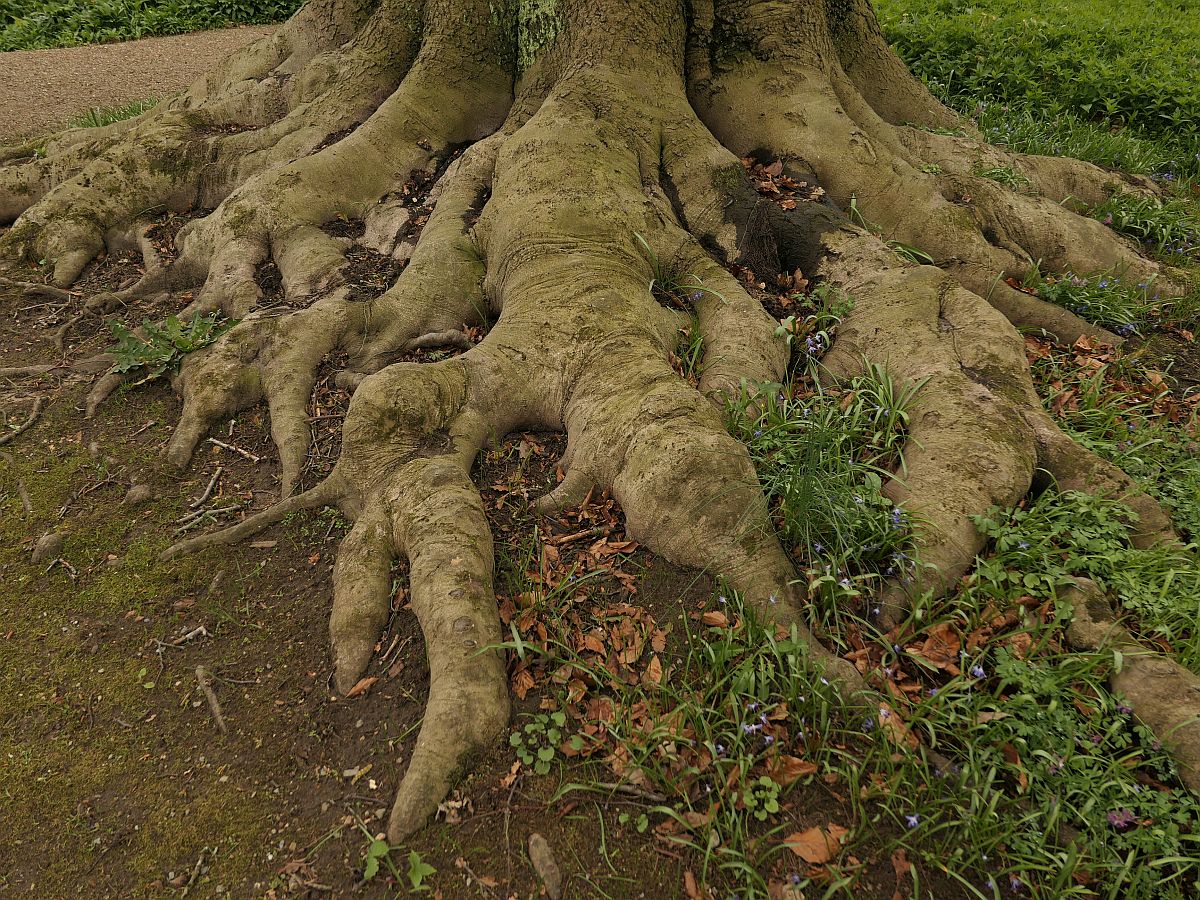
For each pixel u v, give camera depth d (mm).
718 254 4961
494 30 6238
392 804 2711
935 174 5871
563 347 4109
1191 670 2898
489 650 2973
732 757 2711
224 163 6398
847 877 2436
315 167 5723
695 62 5996
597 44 5512
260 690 3156
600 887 2484
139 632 3406
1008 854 2482
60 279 5824
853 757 2695
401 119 6004
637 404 3680
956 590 3186
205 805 2789
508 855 2568
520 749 2809
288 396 4352
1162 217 6402
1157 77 9031
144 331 5156
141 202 6301
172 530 3859
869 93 6949
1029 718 2740
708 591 3236
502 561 3486
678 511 3305
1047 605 3092
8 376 4840
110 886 2590
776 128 5668
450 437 3848
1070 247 5648
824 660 2891
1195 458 3955
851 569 3287
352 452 3801
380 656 3211
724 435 3459
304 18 7324
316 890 2525
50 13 14773
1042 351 4809
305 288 5168
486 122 6332
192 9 15203
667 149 5301
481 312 4895
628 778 2721
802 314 4703
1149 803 2545
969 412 3656
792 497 3375
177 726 3049
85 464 4238
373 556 3449
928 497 3373
